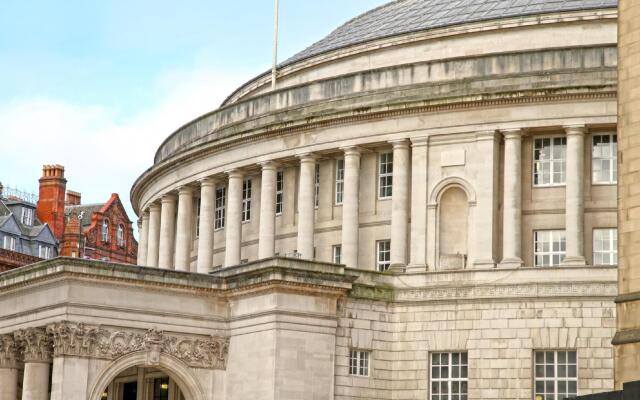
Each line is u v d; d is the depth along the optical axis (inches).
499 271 2454.5
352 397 2412.6
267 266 2364.7
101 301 2365.9
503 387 2386.8
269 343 2353.6
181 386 2442.2
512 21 2741.1
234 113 2950.3
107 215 5305.1
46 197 5073.8
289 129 2763.3
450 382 2445.9
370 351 2458.2
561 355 2379.4
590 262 2472.9
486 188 2512.3
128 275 2384.4
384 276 2514.8
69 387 2316.7
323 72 3009.4
